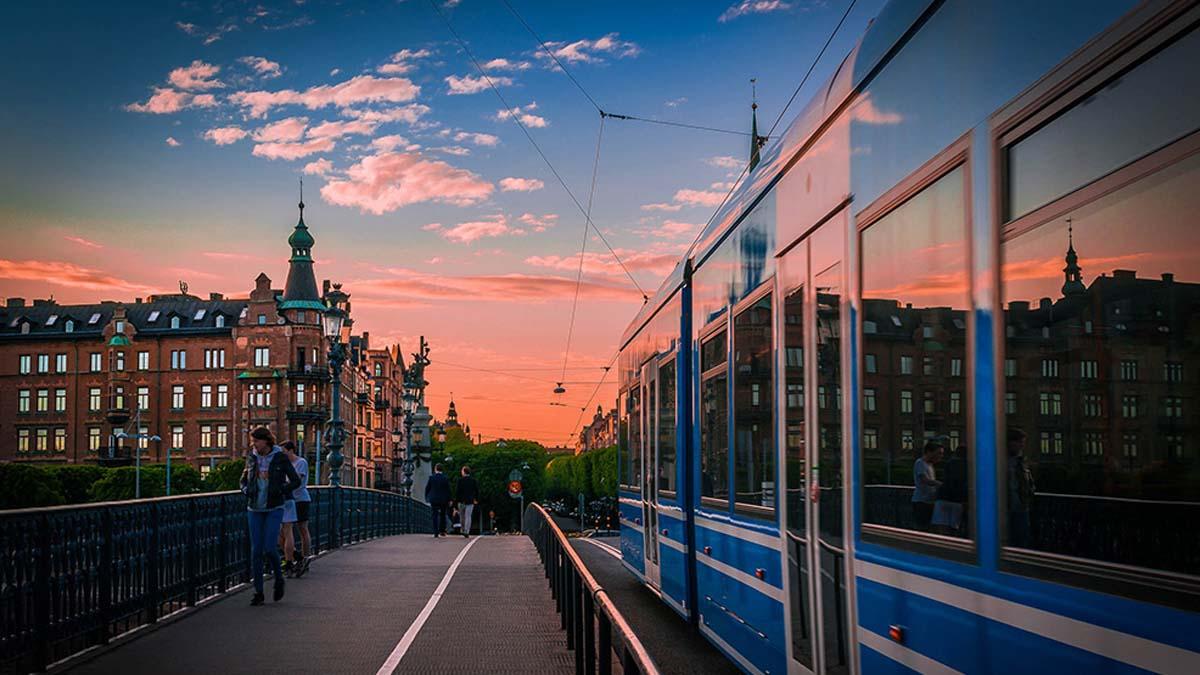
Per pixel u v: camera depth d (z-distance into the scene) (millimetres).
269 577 17844
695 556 11406
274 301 116688
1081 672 3592
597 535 51625
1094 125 3570
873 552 5473
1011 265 4090
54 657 9516
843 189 6156
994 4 4270
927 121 4934
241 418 116062
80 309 125375
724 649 9555
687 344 11938
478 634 11844
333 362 27609
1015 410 4047
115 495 100188
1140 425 3322
